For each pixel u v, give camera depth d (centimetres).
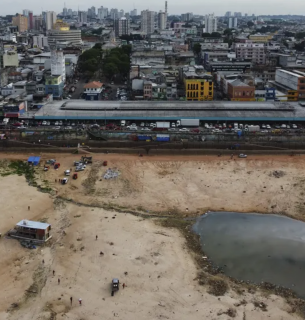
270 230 10412
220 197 12138
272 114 18475
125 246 9450
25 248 9375
